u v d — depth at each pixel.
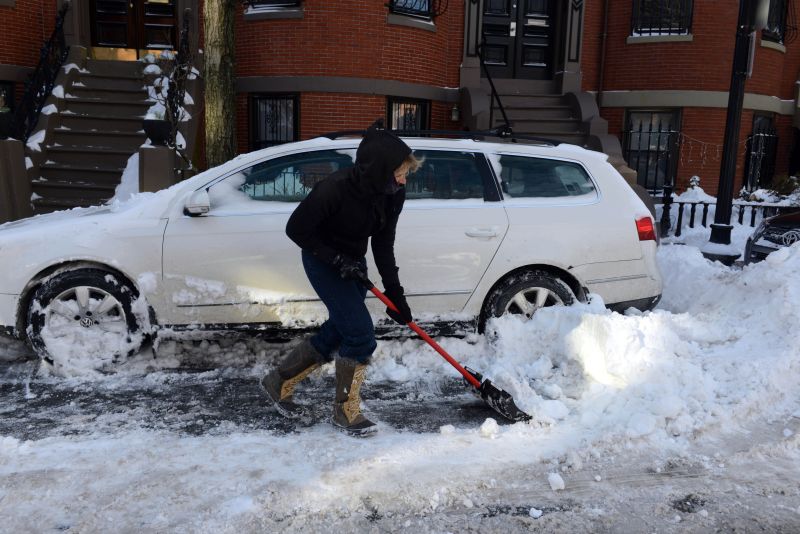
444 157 4.82
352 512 2.83
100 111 10.47
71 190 9.37
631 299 5.06
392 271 3.58
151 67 10.77
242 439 3.52
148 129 8.08
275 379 3.78
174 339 4.56
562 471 3.23
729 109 7.61
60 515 2.79
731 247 7.75
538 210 4.84
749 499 3.02
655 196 12.49
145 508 2.83
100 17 11.42
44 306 4.39
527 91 12.72
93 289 4.44
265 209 4.55
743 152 12.91
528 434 3.59
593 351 4.29
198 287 4.43
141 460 3.25
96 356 4.47
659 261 6.91
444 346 4.80
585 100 12.06
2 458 3.25
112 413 3.88
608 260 4.93
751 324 4.68
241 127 11.43
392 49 11.16
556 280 4.87
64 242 4.36
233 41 7.89
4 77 10.37
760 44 12.61
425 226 4.64
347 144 4.71
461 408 4.05
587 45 12.85
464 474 3.15
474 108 11.55
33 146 9.49
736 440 3.53
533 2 12.69
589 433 3.58
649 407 3.66
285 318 4.51
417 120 11.97
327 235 3.38
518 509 2.90
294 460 3.27
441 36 11.84
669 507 2.94
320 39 10.86
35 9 10.78
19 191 8.84
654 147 13.02
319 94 11.05
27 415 3.83
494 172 4.86
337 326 3.48
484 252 4.71
